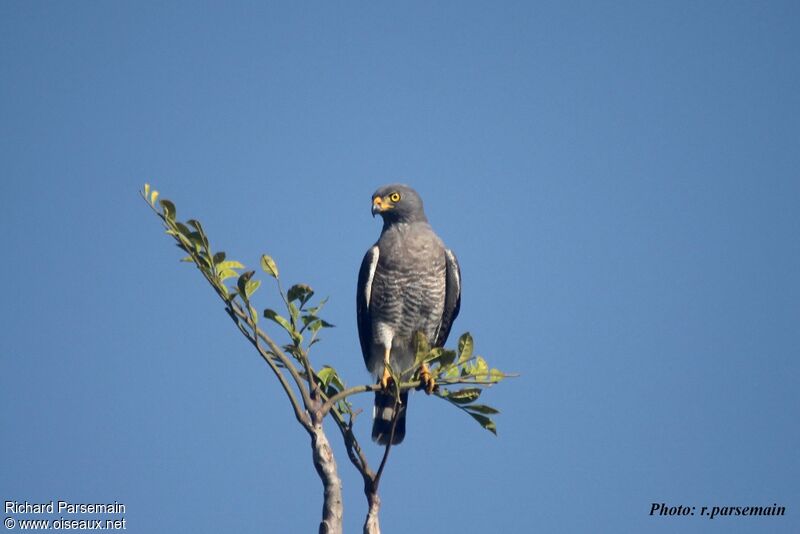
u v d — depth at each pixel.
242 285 8.51
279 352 8.55
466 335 9.91
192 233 8.70
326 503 7.89
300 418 8.24
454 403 9.91
